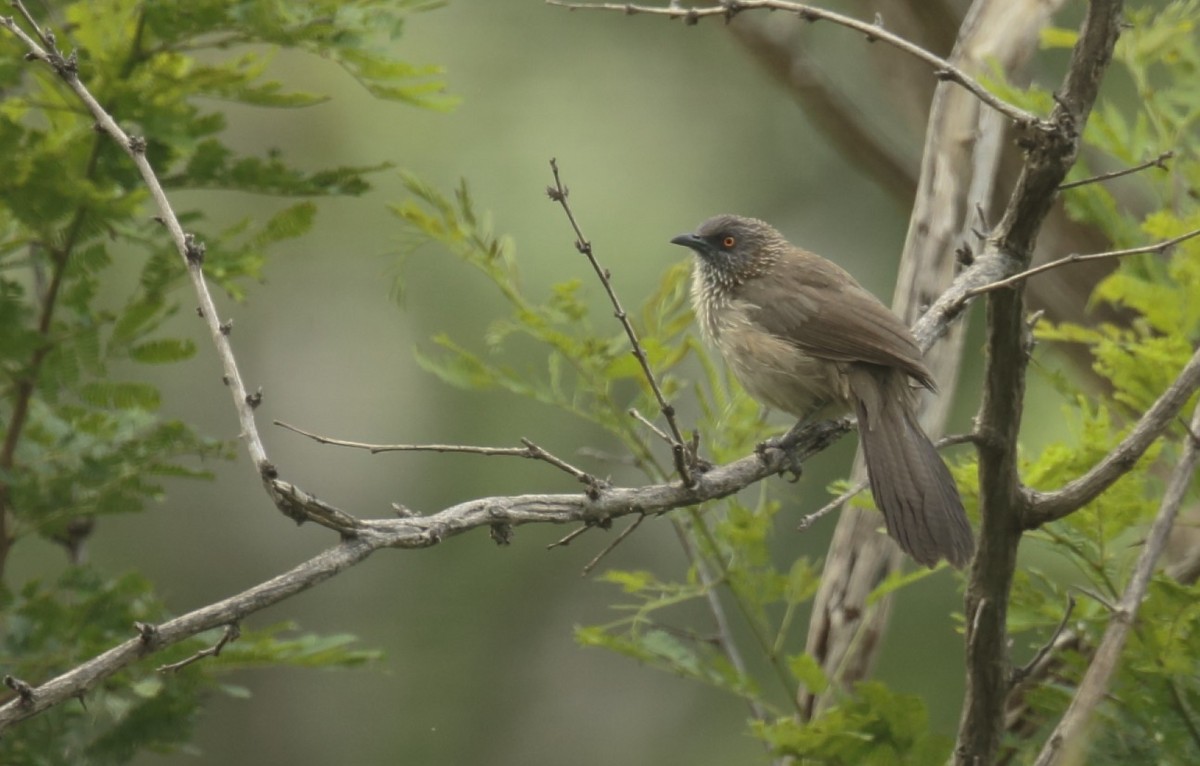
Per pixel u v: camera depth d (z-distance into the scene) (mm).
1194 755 8594
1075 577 11617
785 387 11109
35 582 9969
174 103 10234
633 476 15859
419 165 17516
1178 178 10594
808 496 15828
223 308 18422
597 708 16797
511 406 16109
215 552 17922
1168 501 8031
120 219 9914
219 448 10258
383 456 18578
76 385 10156
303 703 17250
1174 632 8492
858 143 15023
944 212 10938
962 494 9570
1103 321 12594
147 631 5586
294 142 17562
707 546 10828
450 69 17688
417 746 16469
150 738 9766
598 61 17906
